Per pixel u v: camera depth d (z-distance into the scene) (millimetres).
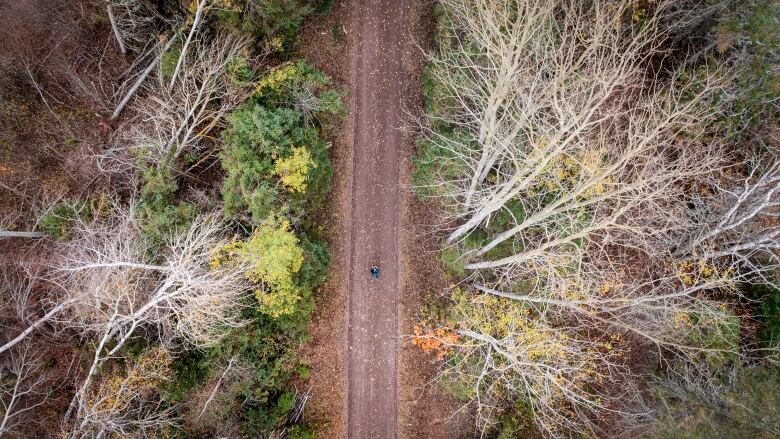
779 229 17344
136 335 18828
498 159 22844
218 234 19297
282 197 19250
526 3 15336
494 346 18250
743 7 17391
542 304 19797
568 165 17531
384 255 24109
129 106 22469
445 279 23734
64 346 19406
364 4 24609
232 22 18875
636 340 21625
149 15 20984
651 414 19125
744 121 18953
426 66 24203
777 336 18859
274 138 18812
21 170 21844
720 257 20016
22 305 18672
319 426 23031
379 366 23734
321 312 23516
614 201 18297
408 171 24391
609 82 14156
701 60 20266
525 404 21188
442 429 23281
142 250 18281
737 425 16172
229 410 19391
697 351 19141
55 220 19797
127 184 20828
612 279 19188
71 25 22250
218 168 21375
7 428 17281
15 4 21781
